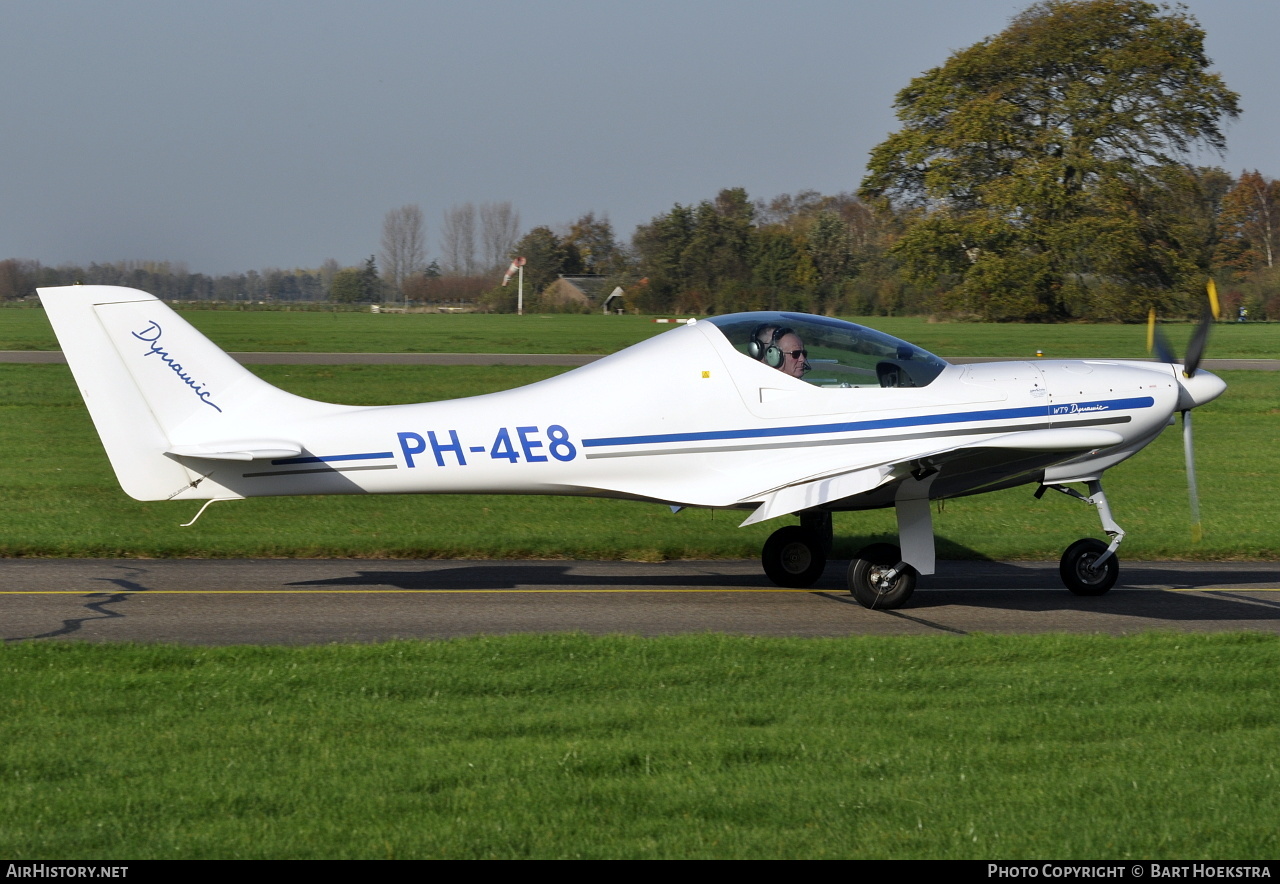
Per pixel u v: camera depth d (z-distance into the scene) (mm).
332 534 26984
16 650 15680
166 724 12898
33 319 143250
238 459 19625
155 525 27906
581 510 31469
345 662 15578
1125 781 11508
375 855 9773
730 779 11414
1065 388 21953
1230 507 32594
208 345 20531
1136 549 26766
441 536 26828
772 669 15438
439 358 81625
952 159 150000
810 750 12219
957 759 12039
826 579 23734
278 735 12516
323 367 72562
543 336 114062
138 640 17422
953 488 21906
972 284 147250
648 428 21109
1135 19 146875
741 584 23031
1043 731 12969
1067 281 148125
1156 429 22328
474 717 13188
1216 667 15734
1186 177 144000
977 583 23406
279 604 20203
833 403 21328
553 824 10375
